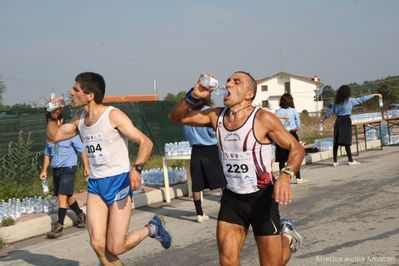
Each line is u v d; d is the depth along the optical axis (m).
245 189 3.81
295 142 3.71
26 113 12.48
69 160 7.47
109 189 4.36
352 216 7.36
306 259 5.41
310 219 7.38
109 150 4.38
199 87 3.90
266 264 3.89
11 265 6.05
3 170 11.74
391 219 6.95
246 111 3.80
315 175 12.08
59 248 6.75
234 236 3.95
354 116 16.25
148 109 16.98
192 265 5.54
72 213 8.24
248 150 3.73
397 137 18.70
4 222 7.48
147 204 9.58
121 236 4.34
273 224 3.82
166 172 9.73
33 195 10.43
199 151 7.25
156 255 6.01
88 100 4.40
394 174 11.13
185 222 7.76
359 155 15.91
